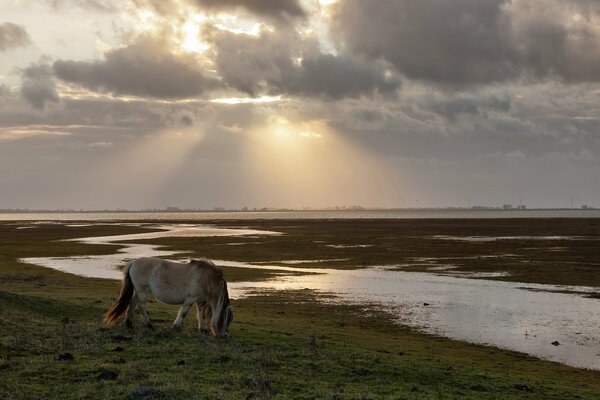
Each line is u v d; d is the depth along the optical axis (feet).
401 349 58.29
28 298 61.21
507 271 135.44
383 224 467.52
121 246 211.61
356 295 99.91
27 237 273.75
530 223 469.16
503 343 66.39
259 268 141.79
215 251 190.29
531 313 84.69
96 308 65.05
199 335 50.24
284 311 82.94
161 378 35.60
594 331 73.05
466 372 47.75
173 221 631.56
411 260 161.79
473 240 247.29
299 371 40.52
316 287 109.50
